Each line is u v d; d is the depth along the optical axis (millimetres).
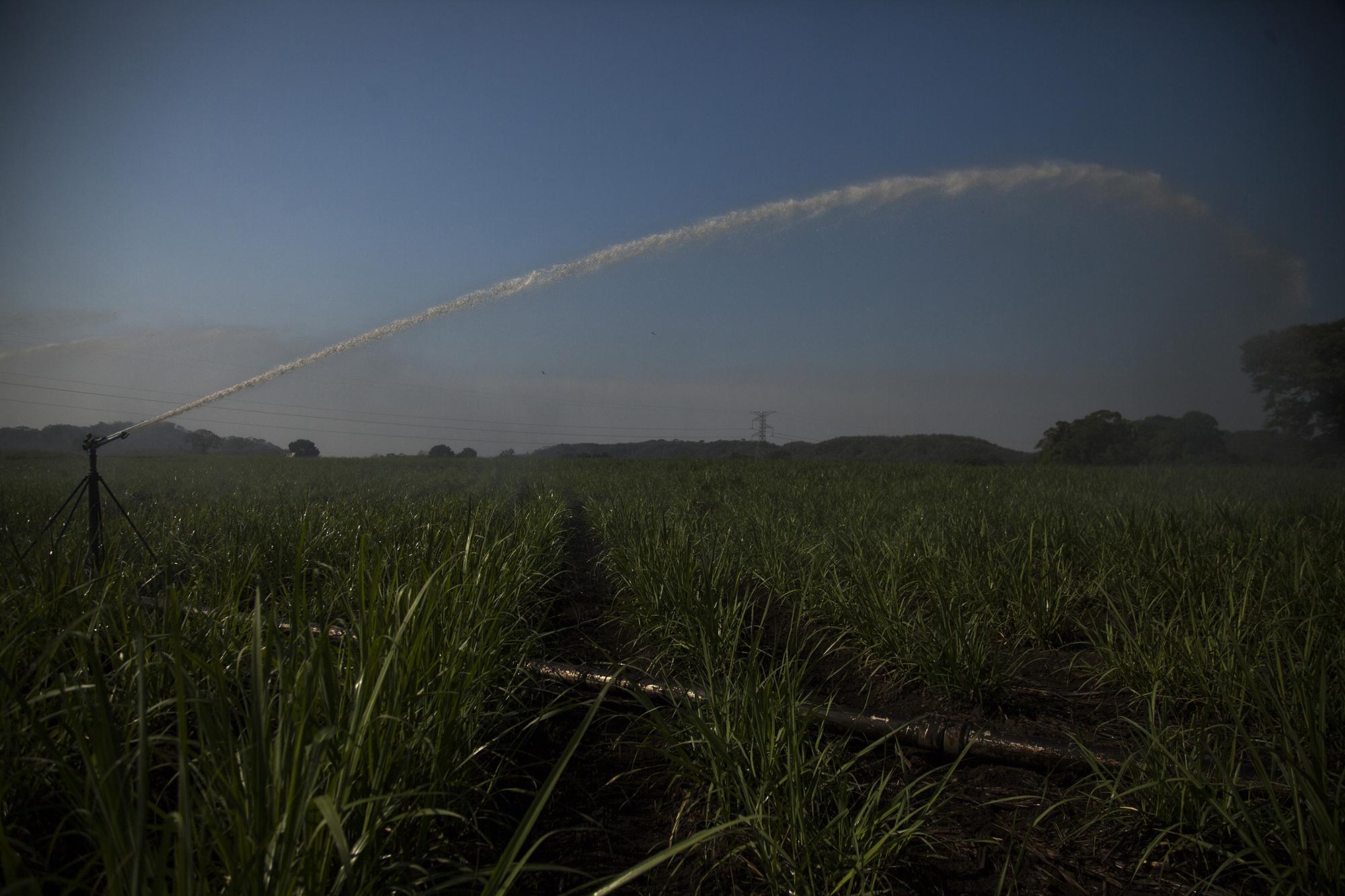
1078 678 4445
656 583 5395
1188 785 2711
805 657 4941
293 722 2072
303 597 2877
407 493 13875
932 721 3543
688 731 3311
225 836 1962
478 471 25469
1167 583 5148
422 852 2348
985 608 4828
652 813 3125
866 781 3289
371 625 2701
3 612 3141
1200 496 9883
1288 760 2500
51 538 5512
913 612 5387
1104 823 2930
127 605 3578
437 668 2859
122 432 5645
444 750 2580
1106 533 6738
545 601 6238
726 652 4320
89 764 1819
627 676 4059
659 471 25078
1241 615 4062
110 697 2844
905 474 21688
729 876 2664
